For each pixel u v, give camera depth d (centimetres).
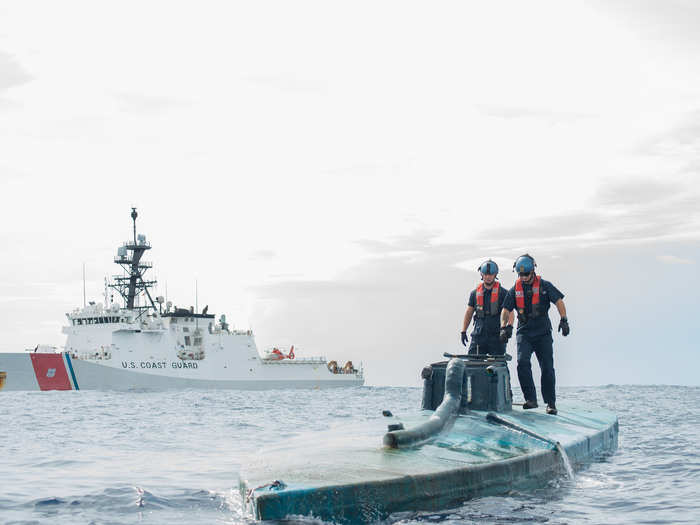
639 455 1289
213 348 6594
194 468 1193
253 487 662
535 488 878
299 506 636
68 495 925
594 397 4256
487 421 1033
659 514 796
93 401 4350
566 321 1252
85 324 6341
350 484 665
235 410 3303
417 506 701
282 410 3303
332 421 2484
